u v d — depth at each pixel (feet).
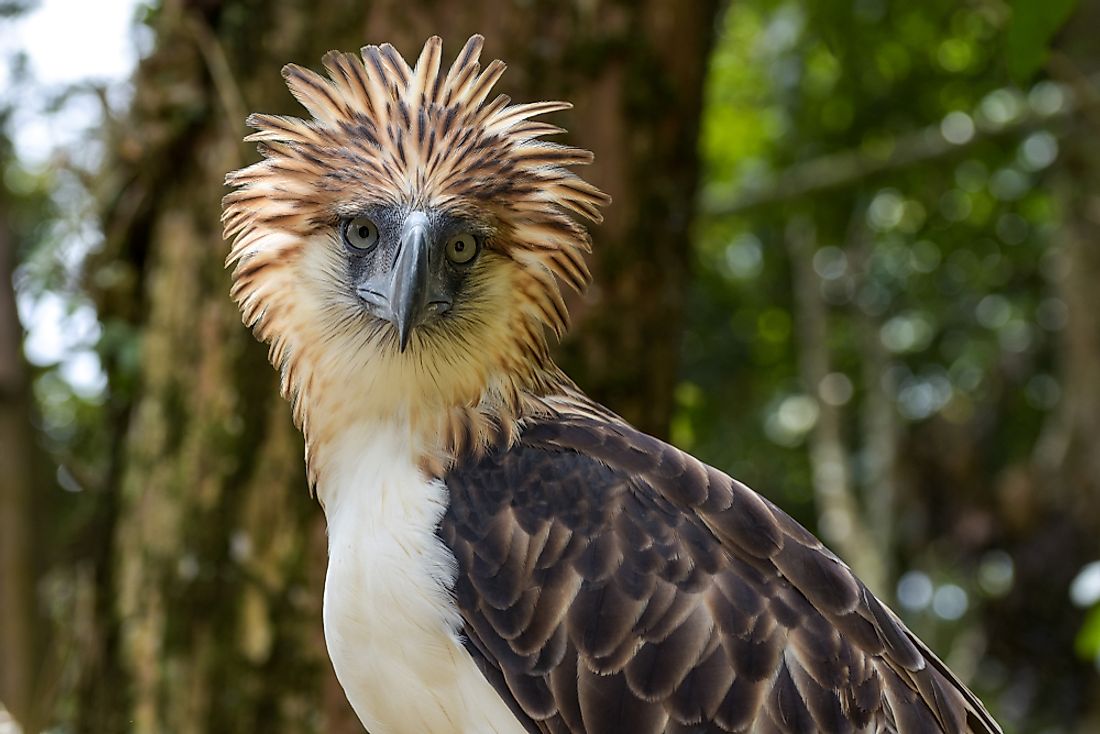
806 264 78.13
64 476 51.13
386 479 23.58
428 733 23.52
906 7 63.31
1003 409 78.23
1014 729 72.23
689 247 38.88
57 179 45.29
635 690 22.18
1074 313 69.46
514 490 23.35
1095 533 69.77
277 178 24.32
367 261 23.82
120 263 40.83
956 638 74.23
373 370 23.85
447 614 22.67
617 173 36.40
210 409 37.17
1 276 44.60
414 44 35.65
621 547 22.67
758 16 75.15
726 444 86.63
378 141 23.81
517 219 24.06
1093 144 65.31
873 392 76.89
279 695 35.63
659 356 37.22
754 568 22.86
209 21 38.04
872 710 22.65
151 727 36.73
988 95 70.44
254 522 36.29
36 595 43.57
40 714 39.50
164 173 39.32
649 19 36.94
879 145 74.54
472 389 24.09
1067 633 70.79
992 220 78.79
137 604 37.65
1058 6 29.53
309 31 36.65
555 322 25.05
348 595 23.20
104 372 41.04
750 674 22.15
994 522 73.10
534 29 35.91
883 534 73.20
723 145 83.15
